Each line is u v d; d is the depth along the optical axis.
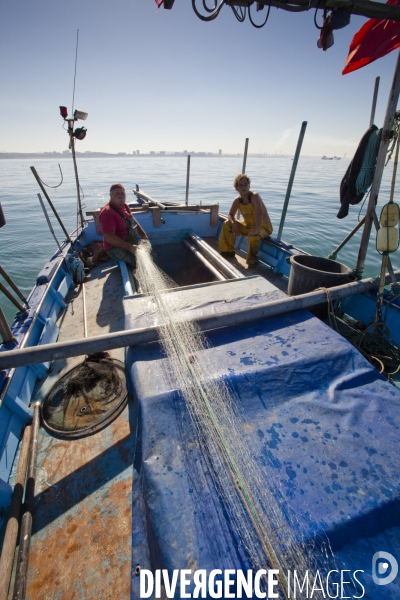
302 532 1.12
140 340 2.07
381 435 1.47
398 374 2.61
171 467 1.35
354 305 3.26
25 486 1.84
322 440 1.45
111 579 1.47
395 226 2.62
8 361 1.91
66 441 2.13
